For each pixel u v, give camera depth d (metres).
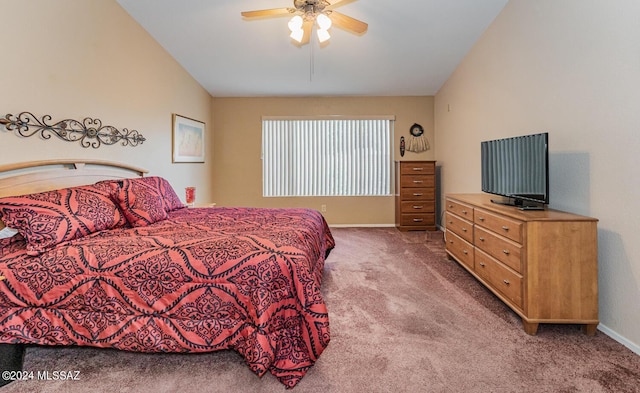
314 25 3.40
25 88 2.11
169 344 1.53
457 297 2.47
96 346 1.55
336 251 3.86
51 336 1.54
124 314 1.54
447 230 3.50
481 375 1.54
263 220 2.43
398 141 5.46
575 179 2.21
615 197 1.89
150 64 3.53
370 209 5.52
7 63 2.00
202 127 4.93
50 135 2.29
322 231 2.92
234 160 5.46
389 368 1.59
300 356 1.52
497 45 3.29
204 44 3.74
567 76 2.29
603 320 1.96
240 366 1.61
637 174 1.75
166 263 1.54
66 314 1.55
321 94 5.31
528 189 2.39
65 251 1.61
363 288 2.67
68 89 2.44
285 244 1.69
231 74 4.53
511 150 2.62
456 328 2.00
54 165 2.34
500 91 3.25
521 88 2.88
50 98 2.29
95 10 2.70
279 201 5.50
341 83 4.86
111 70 2.91
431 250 3.90
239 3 3.04
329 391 1.43
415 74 4.61
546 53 2.52
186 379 1.51
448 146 4.79
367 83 4.88
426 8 3.15
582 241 1.90
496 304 2.35
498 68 3.29
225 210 3.06
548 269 1.91
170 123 3.98
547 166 2.19
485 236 2.51
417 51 3.97
